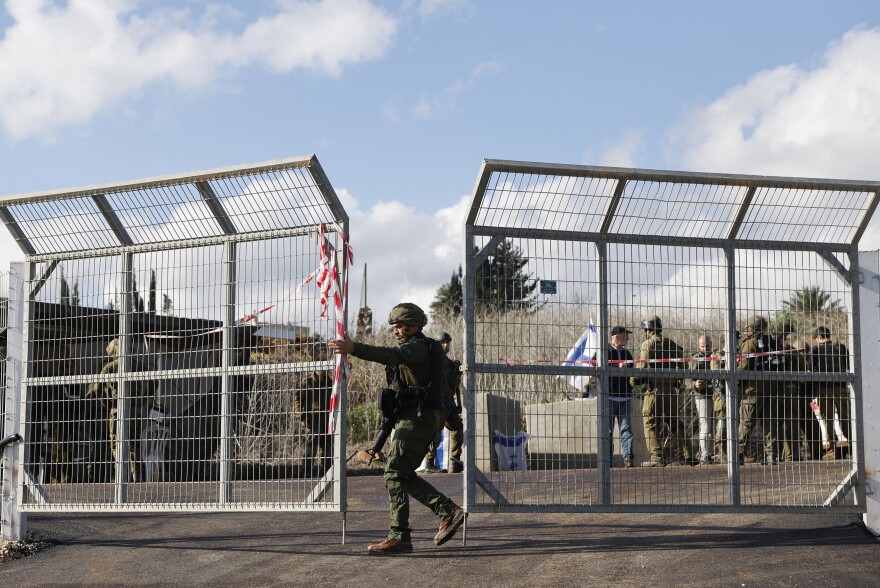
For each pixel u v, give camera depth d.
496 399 10.89
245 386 7.45
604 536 6.96
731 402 7.14
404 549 6.66
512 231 6.93
